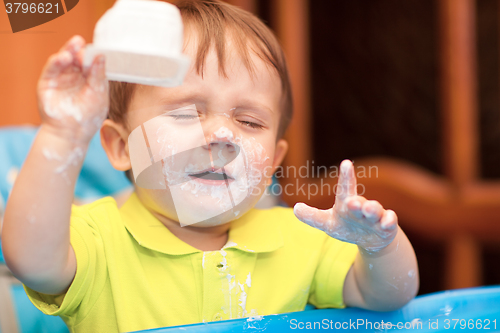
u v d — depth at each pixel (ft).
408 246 1.89
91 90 1.35
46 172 1.39
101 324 1.84
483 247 4.65
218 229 2.12
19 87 4.55
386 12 4.95
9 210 1.43
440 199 4.64
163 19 1.18
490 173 4.72
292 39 4.80
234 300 1.91
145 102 1.93
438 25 4.76
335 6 5.00
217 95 1.92
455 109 4.64
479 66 4.72
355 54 5.02
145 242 1.88
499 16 4.64
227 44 2.00
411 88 4.91
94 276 1.82
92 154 3.21
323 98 5.01
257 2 4.89
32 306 2.53
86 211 1.97
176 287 1.88
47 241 1.45
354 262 2.08
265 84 2.06
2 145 3.01
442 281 4.75
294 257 2.14
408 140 4.93
